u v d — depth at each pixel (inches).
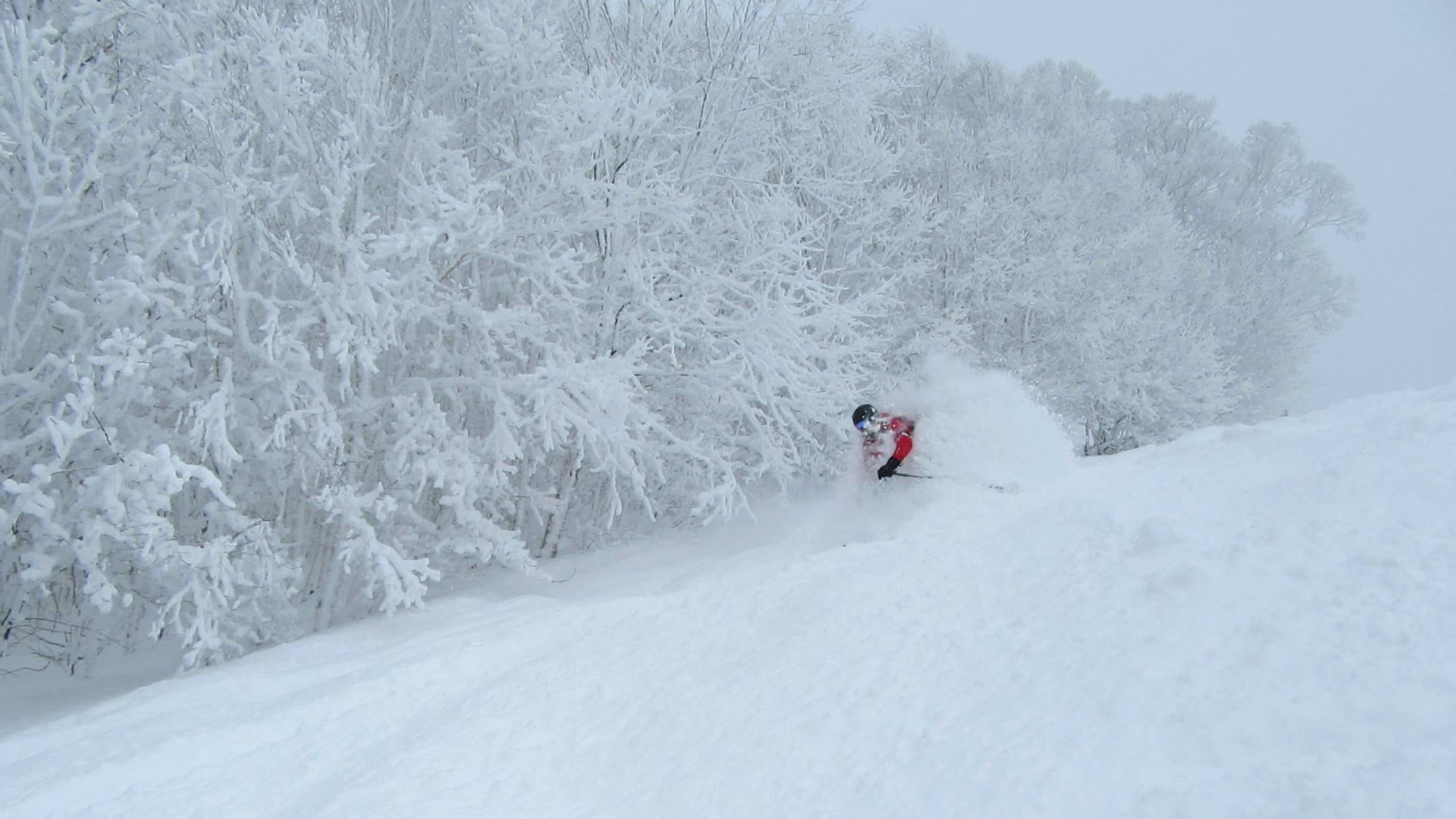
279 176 304.2
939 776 84.3
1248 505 133.0
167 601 265.9
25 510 235.9
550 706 134.3
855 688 109.8
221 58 279.4
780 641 135.0
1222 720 78.0
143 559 246.4
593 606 192.7
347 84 298.5
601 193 347.3
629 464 322.3
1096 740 81.4
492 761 117.0
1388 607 88.2
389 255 276.1
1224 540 116.6
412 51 369.1
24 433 275.6
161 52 290.0
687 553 354.0
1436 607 85.9
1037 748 83.2
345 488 288.2
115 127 259.4
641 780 103.8
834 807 85.7
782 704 111.8
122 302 250.7
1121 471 239.6
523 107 352.2
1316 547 107.0
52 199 255.4
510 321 316.5
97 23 283.3
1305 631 88.3
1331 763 68.1
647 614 173.9
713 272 367.2
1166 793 70.8
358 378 338.3
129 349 245.8
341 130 278.4
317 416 283.9
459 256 321.7
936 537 184.1
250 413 287.7
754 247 377.1
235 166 278.7
